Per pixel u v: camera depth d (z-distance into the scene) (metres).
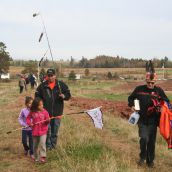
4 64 99.75
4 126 15.73
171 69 115.62
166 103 10.71
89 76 101.88
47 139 11.53
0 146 12.40
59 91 11.56
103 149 11.70
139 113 10.63
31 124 10.77
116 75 94.62
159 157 12.19
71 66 138.38
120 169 9.95
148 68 10.77
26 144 11.46
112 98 37.31
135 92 10.80
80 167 9.90
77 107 25.44
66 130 14.20
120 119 20.33
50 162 10.55
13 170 9.98
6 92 42.22
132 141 14.66
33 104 10.76
